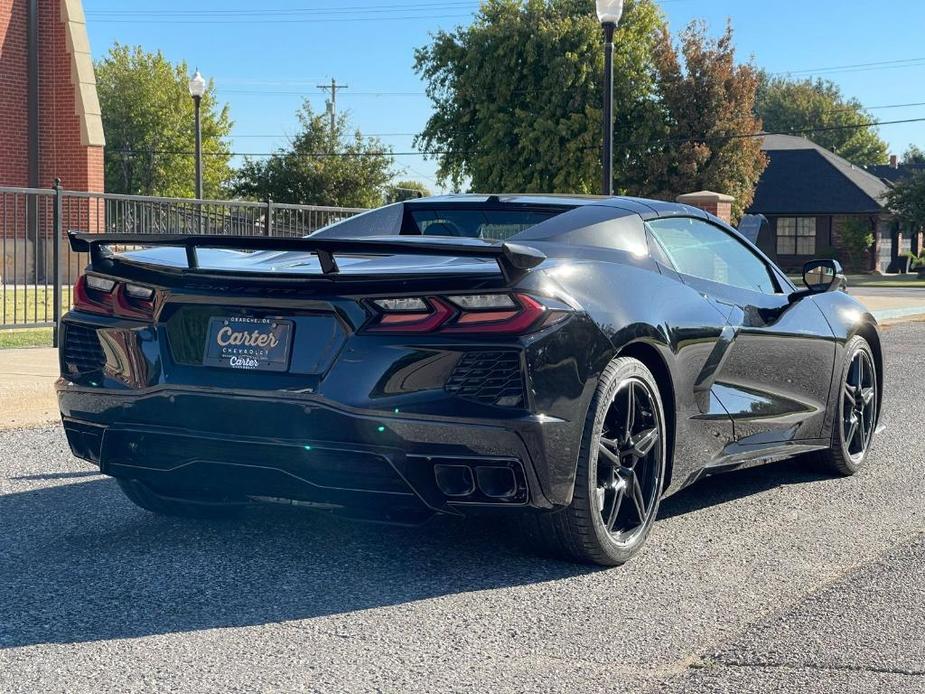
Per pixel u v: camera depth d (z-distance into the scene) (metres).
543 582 3.53
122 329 3.62
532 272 3.38
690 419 4.07
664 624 3.17
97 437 3.73
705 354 4.11
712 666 2.84
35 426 6.36
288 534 4.04
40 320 12.20
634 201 4.39
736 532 4.26
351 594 3.38
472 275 3.27
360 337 3.30
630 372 3.65
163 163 58.50
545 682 2.71
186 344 3.53
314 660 2.83
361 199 42.78
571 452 3.40
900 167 67.25
